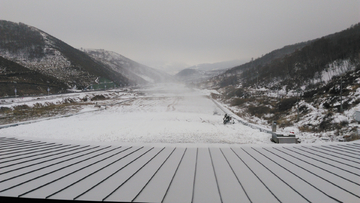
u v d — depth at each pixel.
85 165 6.41
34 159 7.13
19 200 4.12
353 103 27.50
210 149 8.91
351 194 4.39
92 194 4.31
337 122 23.14
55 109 44.44
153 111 46.06
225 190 4.69
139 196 4.29
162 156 7.71
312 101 36.03
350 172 5.81
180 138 18.17
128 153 8.14
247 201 4.16
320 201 4.10
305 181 5.16
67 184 4.82
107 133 20.75
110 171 5.86
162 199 4.17
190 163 6.82
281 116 34.19
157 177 5.46
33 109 43.00
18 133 20.91
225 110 44.88
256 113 40.81
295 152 8.34
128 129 22.73
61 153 8.12
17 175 5.41
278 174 5.69
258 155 7.88
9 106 41.12
